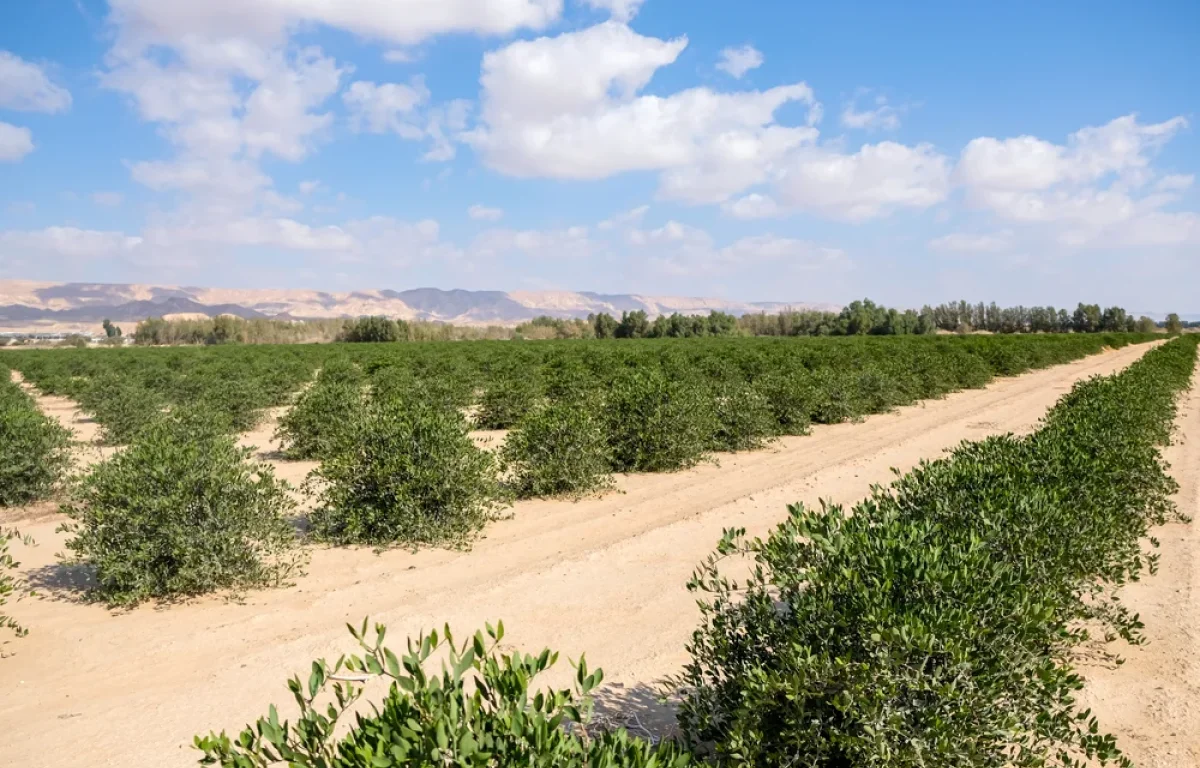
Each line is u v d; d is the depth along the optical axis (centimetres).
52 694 500
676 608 635
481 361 3034
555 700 274
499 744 250
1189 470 1170
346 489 841
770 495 1012
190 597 670
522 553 795
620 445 1200
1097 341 5369
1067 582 524
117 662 546
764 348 3631
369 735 257
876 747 312
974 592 370
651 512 952
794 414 1556
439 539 827
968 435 1544
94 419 1766
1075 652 541
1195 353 4222
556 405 1162
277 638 581
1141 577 691
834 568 382
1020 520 504
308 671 523
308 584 704
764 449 1405
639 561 758
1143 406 1176
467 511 866
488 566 752
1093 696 480
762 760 345
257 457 1380
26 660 551
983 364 2716
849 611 354
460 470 846
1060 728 373
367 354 3912
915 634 323
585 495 1044
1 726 459
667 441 1188
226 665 536
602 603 649
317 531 839
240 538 692
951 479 569
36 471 1020
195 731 448
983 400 2216
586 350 3497
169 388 2120
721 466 1248
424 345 5194
